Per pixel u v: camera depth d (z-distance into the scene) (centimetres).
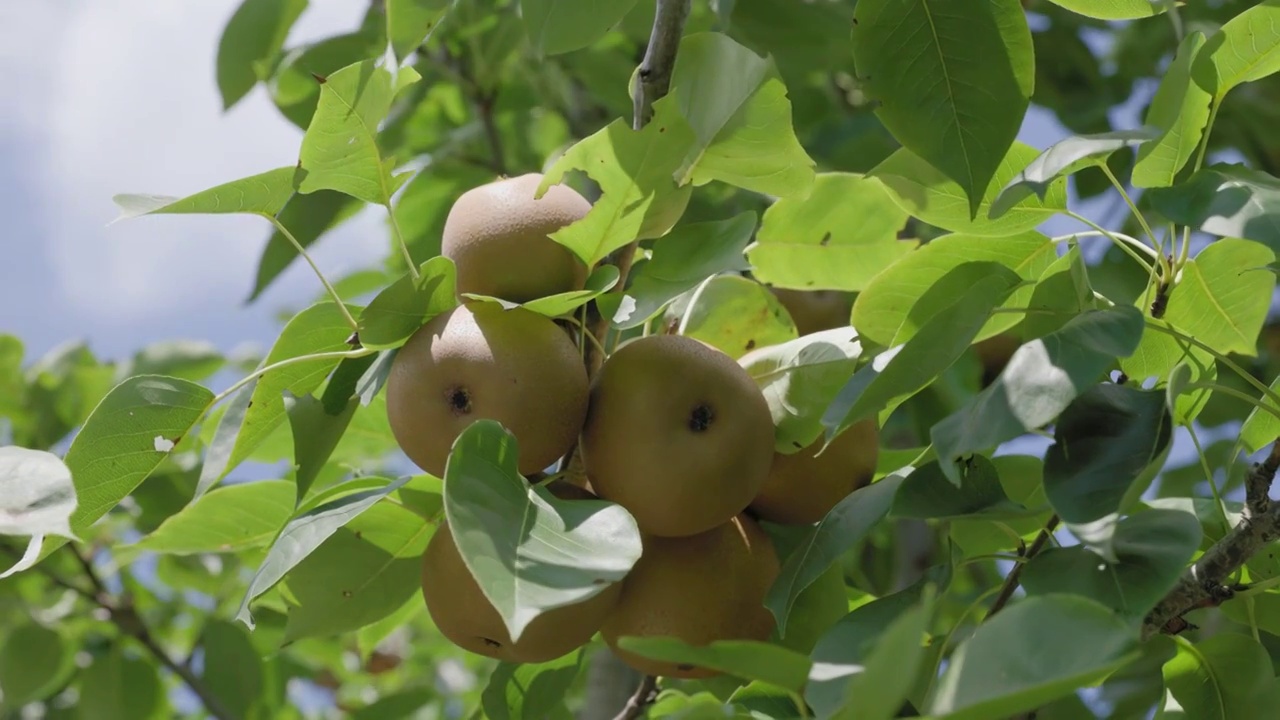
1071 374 136
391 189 146
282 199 146
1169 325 143
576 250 146
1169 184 145
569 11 150
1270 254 146
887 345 151
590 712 179
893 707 127
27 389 205
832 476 149
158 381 146
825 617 149
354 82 143
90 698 196
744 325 154
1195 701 145
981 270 147
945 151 145
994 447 136
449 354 143
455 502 135
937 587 140
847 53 196
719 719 134
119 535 208
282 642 153
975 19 145
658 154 144
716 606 145
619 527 137
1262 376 207
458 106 219
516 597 133
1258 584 143
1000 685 130
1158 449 138
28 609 200
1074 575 138
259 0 173
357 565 152
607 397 144
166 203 144
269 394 148
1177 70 143
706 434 144
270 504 157
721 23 166
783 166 148
